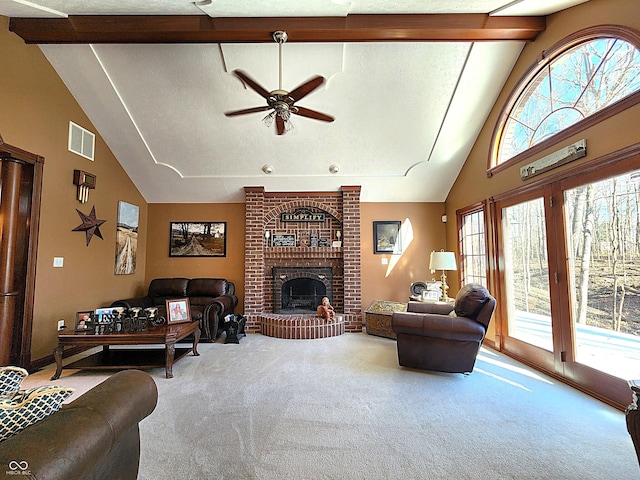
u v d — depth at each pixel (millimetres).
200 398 2873
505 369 3668
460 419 2490
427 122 4844
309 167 5652
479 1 3156
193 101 4500
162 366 3445
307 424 2410
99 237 4906
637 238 2592
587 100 3125
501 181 4398
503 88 4344
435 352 3494
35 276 3746
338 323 5484
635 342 2596
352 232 5980
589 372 2980
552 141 3439
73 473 965
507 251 4312
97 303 4844
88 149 4668
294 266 6191
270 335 5406
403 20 3379
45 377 3436
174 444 2135
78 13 3324
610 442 2174
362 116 4758
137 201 5957
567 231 3271
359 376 3428
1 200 3508
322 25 3342
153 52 3938
